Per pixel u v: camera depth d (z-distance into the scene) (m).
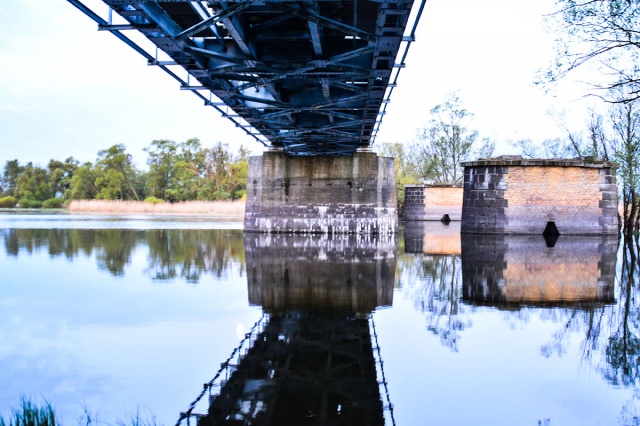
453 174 78.69
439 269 22.64
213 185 122.31
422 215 69.31
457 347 11.47
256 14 16.56
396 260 25.77
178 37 15.46
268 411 8.26
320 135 33.91
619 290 17.92
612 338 12.06
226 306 15.39
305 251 29.91
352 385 9.30
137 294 17.08
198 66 17.95
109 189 117.56
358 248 31.59
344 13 16.38
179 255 27.62
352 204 42.41
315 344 11.73
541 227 38.78
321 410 8.30
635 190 47.22
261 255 27.78
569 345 11.52
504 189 38.88
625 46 15.36
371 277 20.62
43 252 28.59
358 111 29.14
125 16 14.35
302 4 14.62
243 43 16.52
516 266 23.53
